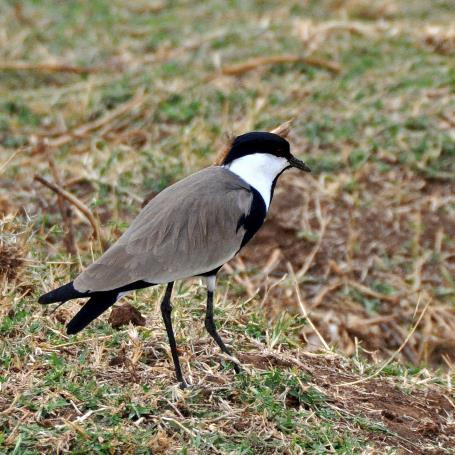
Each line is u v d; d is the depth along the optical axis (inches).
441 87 638.5
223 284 477.7
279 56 673.0
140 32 768.3
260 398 329.7
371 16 788.6
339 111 613.9
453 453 336.5
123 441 299.0
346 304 491.2
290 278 494.6
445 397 374.6
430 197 553.9
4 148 599.2
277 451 310.3
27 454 289.6
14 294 379.9
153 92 644.7
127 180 541.0
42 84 693.9
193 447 303.9
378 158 574.2
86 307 316.2
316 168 566.6
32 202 520.4
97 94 655.1
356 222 534.9
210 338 372.8
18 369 333.4
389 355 470.0
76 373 332.8
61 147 598.5
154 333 367.2
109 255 323.6
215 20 786.8
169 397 325.7
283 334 394.6
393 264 517.0
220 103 629.9
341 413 344.8
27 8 808.3
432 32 713.0
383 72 661.9
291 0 819.4
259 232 521.3
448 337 482.0
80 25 779.4
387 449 325.7
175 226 332.5
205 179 348.2
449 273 515.5
